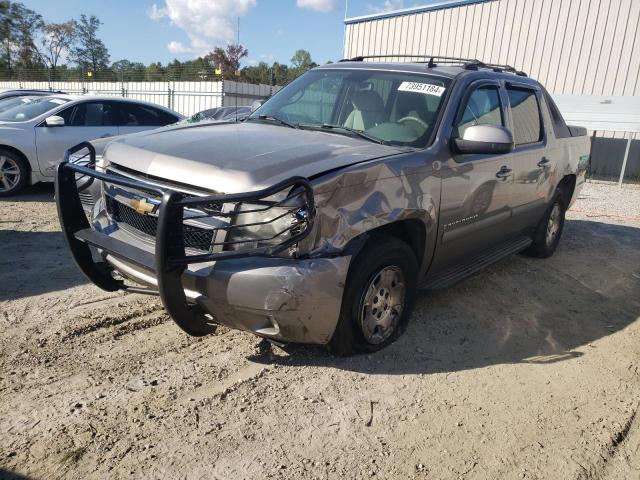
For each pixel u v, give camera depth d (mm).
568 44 15742
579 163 6434
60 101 8828
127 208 3389
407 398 3258
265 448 2725
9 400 2945
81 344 3598
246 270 2898
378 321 3643
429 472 2660
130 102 9328
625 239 7820
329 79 4629
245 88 24078
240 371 3402
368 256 3316
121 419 2855
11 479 2396
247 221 2941
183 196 2744
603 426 3150
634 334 4484
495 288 5277
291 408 3061
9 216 6922
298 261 2951
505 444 2920
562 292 5355
